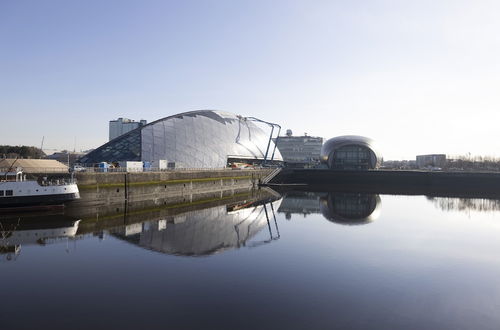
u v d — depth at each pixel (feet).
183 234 132.26
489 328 59.52
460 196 308.60
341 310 65.41
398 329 58.65
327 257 101.76
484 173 389.80
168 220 163.73
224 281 79.87
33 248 107.34
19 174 169.27
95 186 195.42
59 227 139.03
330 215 190.19
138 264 92.02
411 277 85.20
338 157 496.23
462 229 150.30
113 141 319.88
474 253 109.29
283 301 69.00
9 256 98.48
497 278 85.56
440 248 115.24
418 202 258.16
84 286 75.66
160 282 78.69
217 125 400.88
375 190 364.79
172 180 254.88
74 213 172.24
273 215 189.47
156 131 336.90
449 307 67.87
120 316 61.41
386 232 141.59
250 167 403.13
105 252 103.65
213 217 177.78
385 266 93.91
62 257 97.86
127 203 213.25
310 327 58.54
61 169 211.00
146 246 111.75
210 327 57.93
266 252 106.83
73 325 58.03
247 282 79.51
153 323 58.95
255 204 240.73
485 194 328.90
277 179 433.89
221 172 315.58
